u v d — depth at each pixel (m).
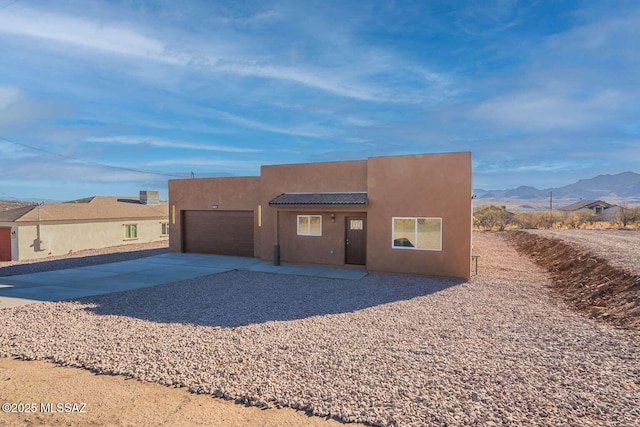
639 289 9.45
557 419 4.20
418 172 14.20
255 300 10.53
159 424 4.23
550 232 31.30
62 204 34.72
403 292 11.63
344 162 16.09
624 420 4.15
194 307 9.71
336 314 9.02
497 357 6.08
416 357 6.10
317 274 14.72
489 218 48.91
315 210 16.64
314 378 5.33
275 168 17.55
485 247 27.45
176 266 16.86
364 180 15.72
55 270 15.94
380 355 6.20
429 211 14.05
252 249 19.41
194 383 5.20
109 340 7.02
